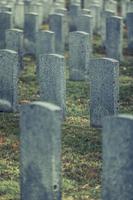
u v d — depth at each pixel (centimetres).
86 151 1388
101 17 2834
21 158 1073
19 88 1959
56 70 1584
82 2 3359
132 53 2547
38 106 1037
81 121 1633
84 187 1212
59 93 1595
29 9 2941
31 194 1073
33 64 2327
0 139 1474
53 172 1043
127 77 2139
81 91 1931
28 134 1056
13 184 1214
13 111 1686
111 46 2325
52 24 2414
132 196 1011
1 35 2405
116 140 1006
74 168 1292
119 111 1730
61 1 3316
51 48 2127
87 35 2028
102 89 1544
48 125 1032
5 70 1664
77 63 2052
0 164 1318
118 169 1014
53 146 1034
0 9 2772
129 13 2562
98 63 1531
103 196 1034
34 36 2452
